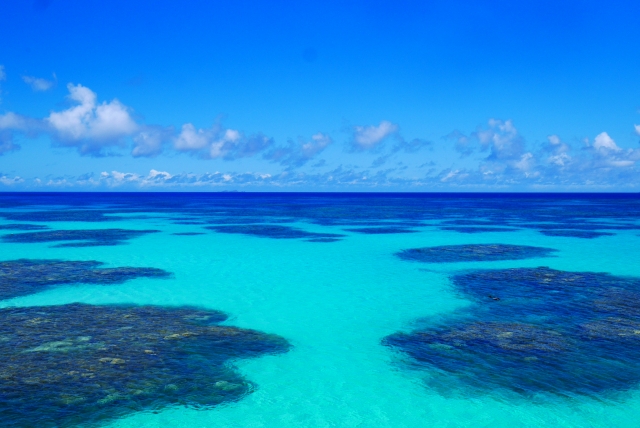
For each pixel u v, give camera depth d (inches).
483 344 569.0
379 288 864.9
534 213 3083.2
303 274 992.9
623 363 509.4
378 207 4055.1
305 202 5595.5
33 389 443.2
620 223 2224.4
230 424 398.3
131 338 583.8
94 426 388.5
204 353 541.6
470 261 1144.8
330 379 481.7
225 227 2016.5
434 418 410.0
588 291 823.7
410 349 557.9
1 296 784.9
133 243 1459.2
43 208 3622.0
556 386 460.1
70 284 876.6
